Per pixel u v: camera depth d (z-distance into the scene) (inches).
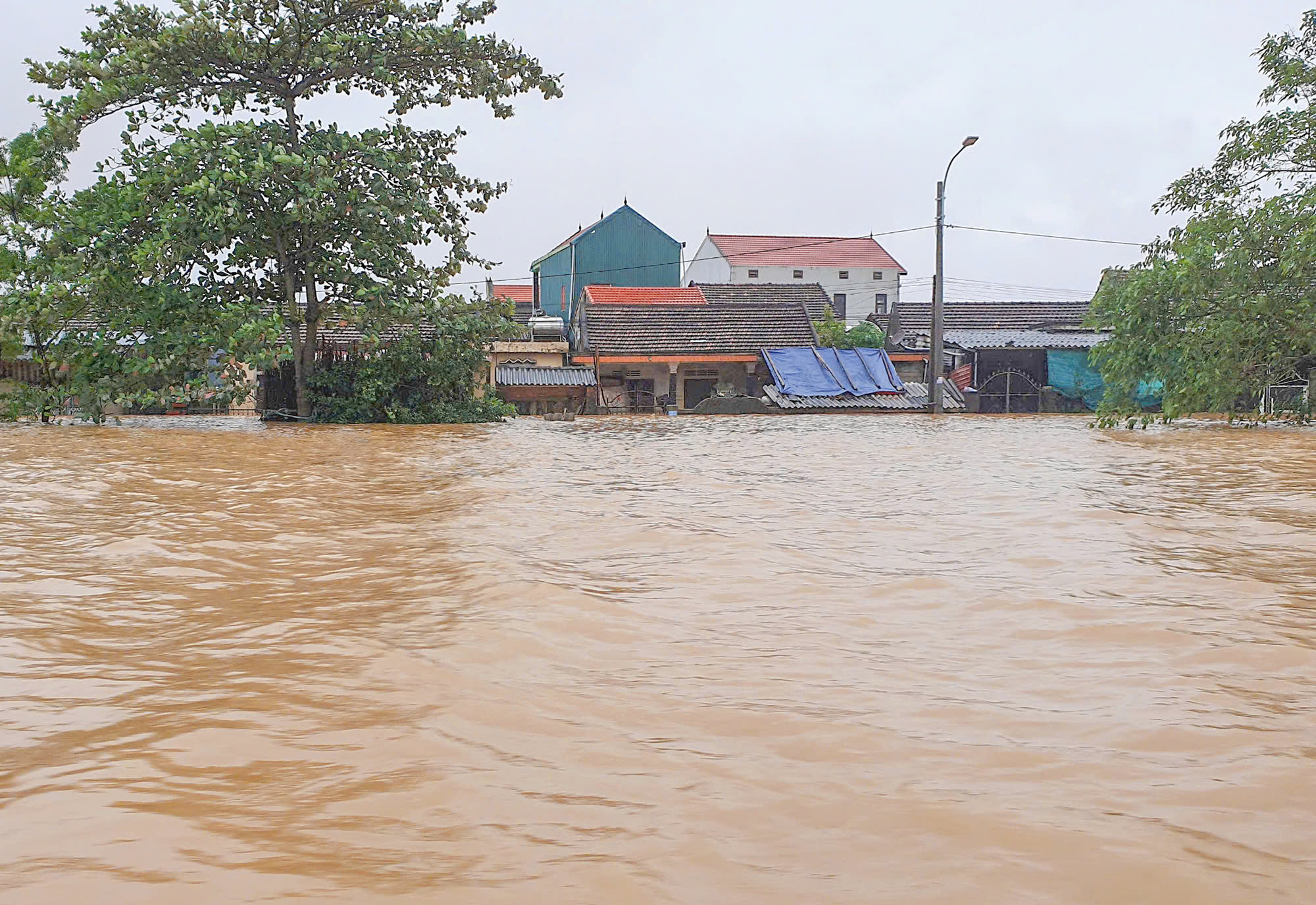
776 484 326.3
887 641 135.4
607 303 1562.5
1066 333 1445.6
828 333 1503.4
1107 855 72.6
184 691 112.0
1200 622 144.6
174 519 242.5
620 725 101.4
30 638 134.8
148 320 753.0
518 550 201.3
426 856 72.2
